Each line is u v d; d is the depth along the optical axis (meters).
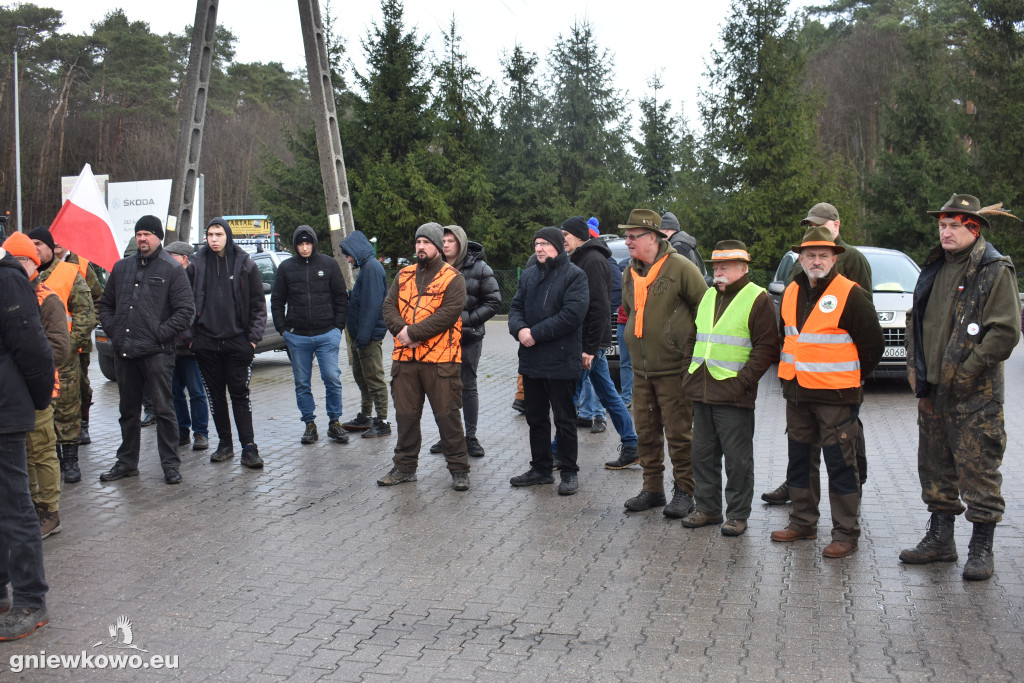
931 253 4.91
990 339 4.55
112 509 6.21
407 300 6.75
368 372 8.73
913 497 6.39
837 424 5.15
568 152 32.47
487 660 3.83
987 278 4.63
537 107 32.53
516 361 15.52
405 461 6.93
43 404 4.30
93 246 7.79
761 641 3.99
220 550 5.32
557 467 7.17
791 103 25.98
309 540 5.51
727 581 4.76
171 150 50.34
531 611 4.37
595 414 8.92
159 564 5.08
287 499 6.48
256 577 4.87
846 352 5.13
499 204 32.03
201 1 14.28
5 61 46.91
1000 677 3.60
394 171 29.34
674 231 9.41
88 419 8.62
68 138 49.53
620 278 8.82
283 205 32.00
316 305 8.39
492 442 8.55
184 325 6.93
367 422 9.05
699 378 5.62
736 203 25.70
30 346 4.14
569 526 5.79
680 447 5.95
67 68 50.56
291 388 12.27
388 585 4.74
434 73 31.27
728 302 5.55
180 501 6.43
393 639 4.05
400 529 5.74
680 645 3.96
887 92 43.75
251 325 7.49
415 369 6.76
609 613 4.34
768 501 6.30
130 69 51.28
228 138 53.78
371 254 8.61
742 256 5.47
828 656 3.82
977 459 4.69
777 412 9.87
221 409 7.70
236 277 7.44
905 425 9.07
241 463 7.65
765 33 26.25
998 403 4.68
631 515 6.06
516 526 5.80
